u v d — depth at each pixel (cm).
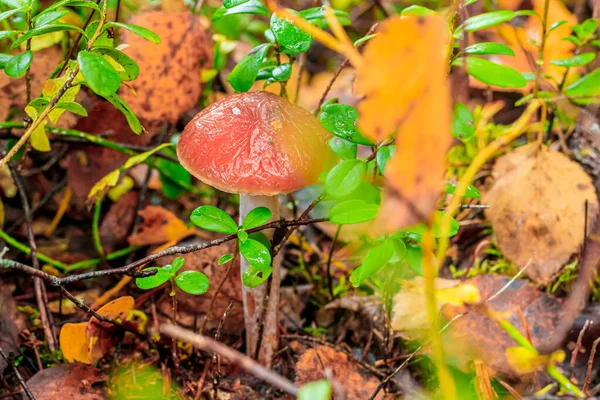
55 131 46
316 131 39
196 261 47
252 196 40
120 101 38
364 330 46
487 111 53
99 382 42
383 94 28
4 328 44
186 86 50
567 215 45
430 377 43
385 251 36
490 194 47
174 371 43
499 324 43
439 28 28
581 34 46
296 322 47
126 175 52
